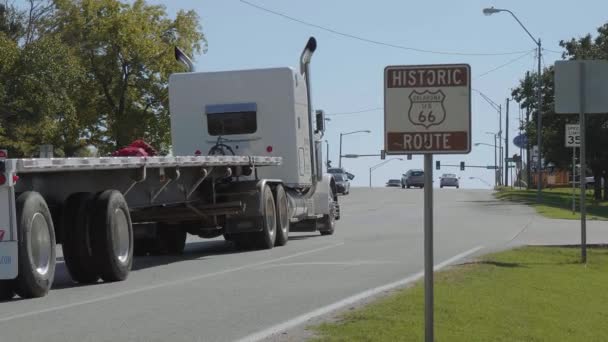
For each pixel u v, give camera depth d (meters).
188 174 18.05
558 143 65.12
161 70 57.88
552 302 11.75
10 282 11.90
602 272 16.00
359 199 60.81
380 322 9.40
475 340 8.67
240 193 20.19
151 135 58.41
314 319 10.05
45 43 43.50
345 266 16.28
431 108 7.28
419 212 41.72
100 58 57.47
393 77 7.31
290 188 23.02
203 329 9.62
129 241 14.66
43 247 12.38
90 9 57.28
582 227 17.30
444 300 10.92
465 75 7.26
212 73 22.81
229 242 24.72
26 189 12.49
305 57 23.59
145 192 16.14
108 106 58.50
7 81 42.69
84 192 14.02
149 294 12.61
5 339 9.08
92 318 10.42
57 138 53.78
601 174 64.94
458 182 113.31
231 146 22.70
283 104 22.56
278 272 15.42
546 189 87.81
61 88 44.53
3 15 54.00
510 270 14.95
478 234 25.23
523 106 71.31
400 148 7.30
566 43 67.00
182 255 20.17
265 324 9.87
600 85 16.77
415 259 17.55
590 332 9.93
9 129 43.69
